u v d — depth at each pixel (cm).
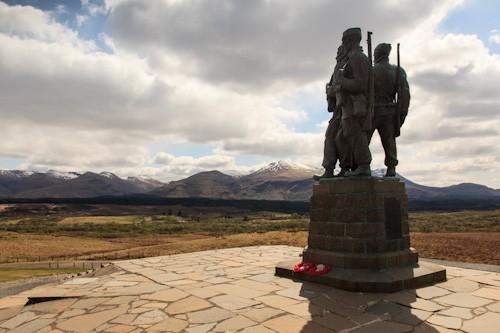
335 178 1000
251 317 683
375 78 1088
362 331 613
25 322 705
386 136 1098
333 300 781
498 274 1007
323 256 984
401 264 952
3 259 3397
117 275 1081
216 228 7844
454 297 794
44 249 4456
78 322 688
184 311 724
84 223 10206
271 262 1277
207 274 1068
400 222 993
